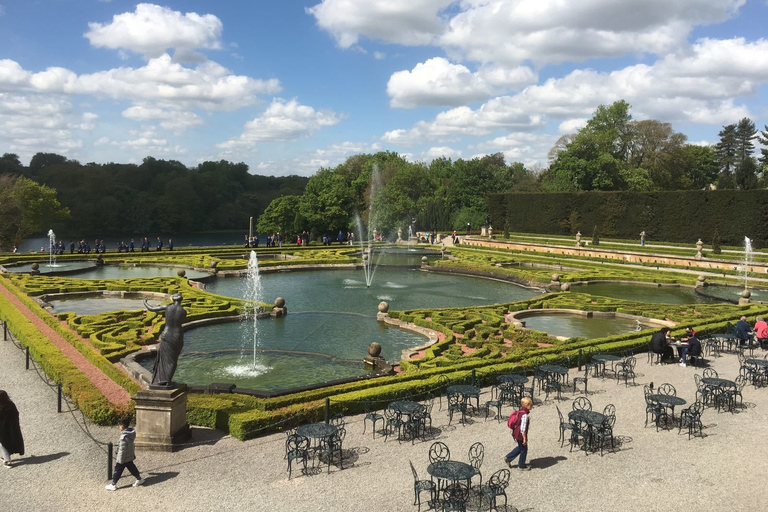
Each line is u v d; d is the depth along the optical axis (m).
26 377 20.50
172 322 14.74
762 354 25.19
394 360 23.53
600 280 48.72
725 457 14.46
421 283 46.69
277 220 98.25
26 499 11.90
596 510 11.73
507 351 23.61
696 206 69.06
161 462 13.79
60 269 49.97
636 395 19.50
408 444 15.10
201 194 140.00
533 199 90.81
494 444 15.14
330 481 12.91
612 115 105.00
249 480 12.89
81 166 126.44
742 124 126.44
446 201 106.19
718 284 46.91
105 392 17.84
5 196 75.50
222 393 17.77
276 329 28.91
